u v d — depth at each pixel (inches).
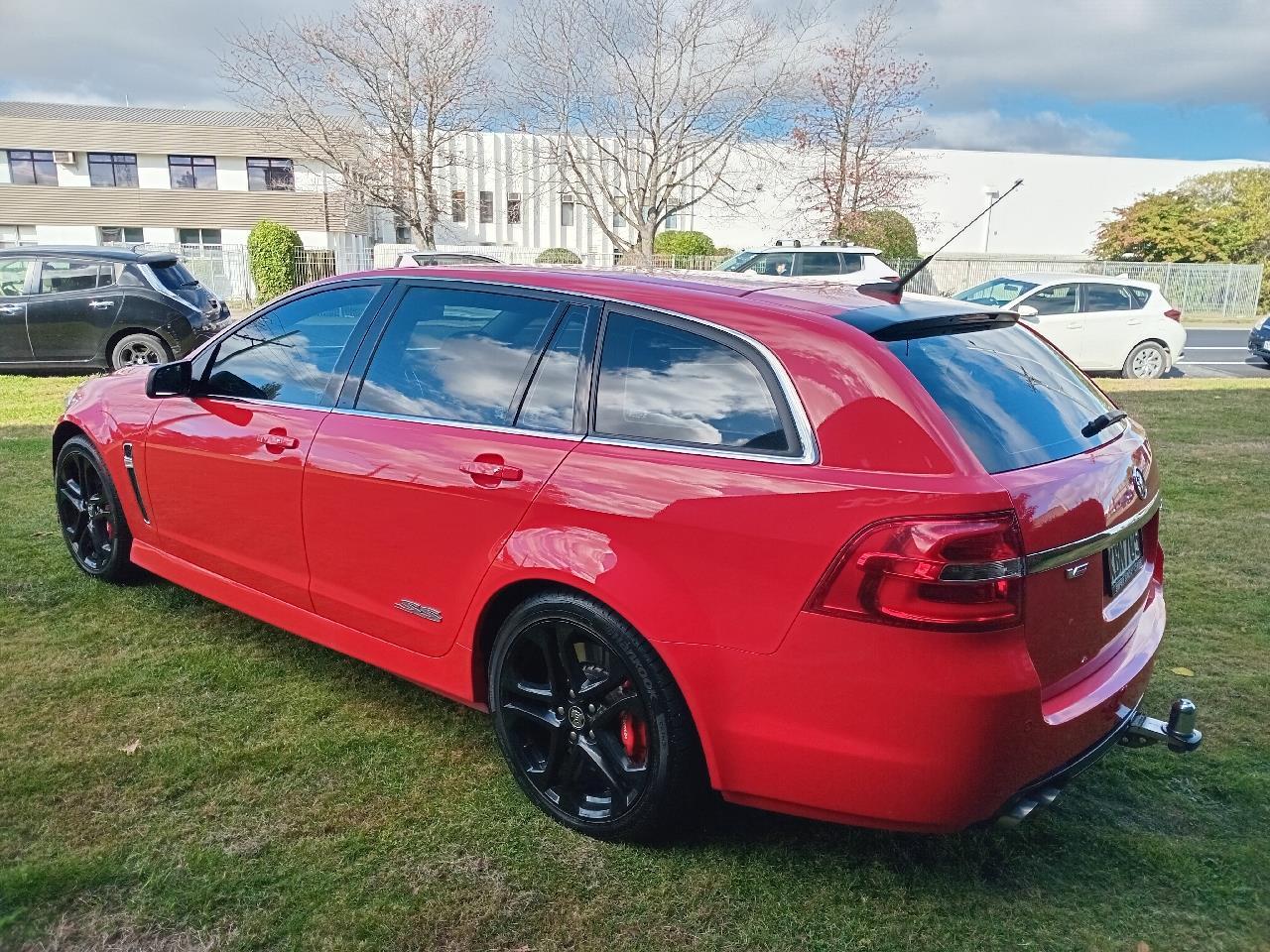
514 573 105.1
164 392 146.3
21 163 1486.2
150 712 129.3
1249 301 1129.4
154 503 154.6
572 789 108.1
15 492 230.2
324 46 1024.9
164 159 1514.5
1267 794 117.0
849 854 104.7
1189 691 143.6
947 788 85.2
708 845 105.3
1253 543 216.2
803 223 1136.2
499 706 111.5
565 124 997.2
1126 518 100.5
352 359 129.6
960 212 1546.5
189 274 481.4
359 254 1117.7
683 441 98.2
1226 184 1294.3
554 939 90.4
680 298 104.7
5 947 86.3
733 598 91.1
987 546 82.3
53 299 429.4
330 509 124.9
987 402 95.3
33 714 127.3
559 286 114.0
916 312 105.0
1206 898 98.5
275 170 1533.0
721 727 93.7
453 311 122.1
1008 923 94.3
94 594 169.5
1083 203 1577.3
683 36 924.6
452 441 113.3
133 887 94.8
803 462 90.4
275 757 119.5
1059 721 89.7
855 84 1000.9
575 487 101.1
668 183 987.3
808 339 94.7
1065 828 110.1
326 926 90.6
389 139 1085.8
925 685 83.4
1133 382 515.2
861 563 84.4
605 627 99.0
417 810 109.8
